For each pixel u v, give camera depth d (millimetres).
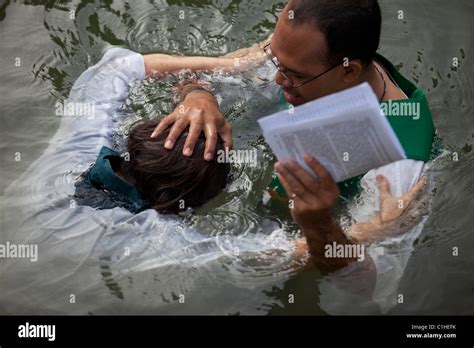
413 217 1758
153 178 1688
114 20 2498
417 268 1775
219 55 2398
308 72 1709
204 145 1700
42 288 1695
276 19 2512
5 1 2564
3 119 2146
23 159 2010
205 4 2553
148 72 2104
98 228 1744
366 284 1683
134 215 1748
